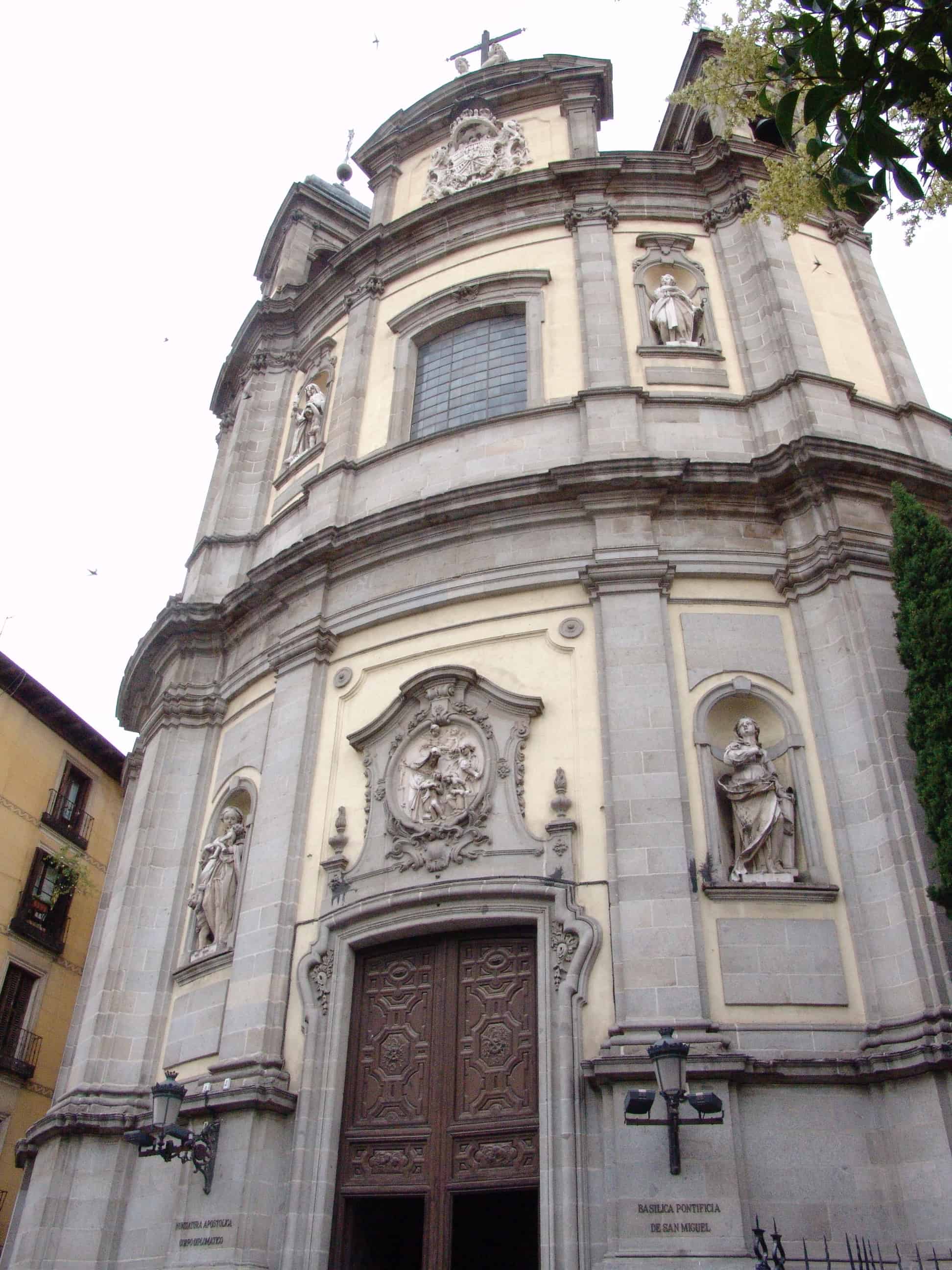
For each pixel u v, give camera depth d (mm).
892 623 13812
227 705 18219
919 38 7133
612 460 15164
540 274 19078
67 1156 14297
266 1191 12109
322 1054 12867
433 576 15844
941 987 11148
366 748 14930
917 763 11656
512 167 21812
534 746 13852
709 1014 11508
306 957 13539
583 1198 10852
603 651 14070
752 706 14008
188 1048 14531
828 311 18453
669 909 12094
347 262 21938
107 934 17109
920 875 11789
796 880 12461
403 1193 11969
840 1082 11078
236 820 16234
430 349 19906
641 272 18891
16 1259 14203
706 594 14664
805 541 14922
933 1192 10281
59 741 29266
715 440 16359
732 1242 10078
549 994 12055
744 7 11602
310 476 19750
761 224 18844
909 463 15086
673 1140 10391
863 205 7695
